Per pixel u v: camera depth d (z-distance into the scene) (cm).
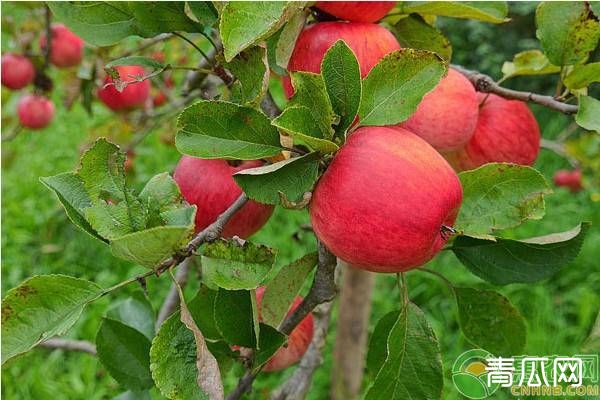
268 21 39
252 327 42
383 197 38
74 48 95
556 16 50
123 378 52
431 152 40
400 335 43
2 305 38
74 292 38
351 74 39
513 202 44
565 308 147
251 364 46
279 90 140
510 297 147
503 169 44
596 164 92
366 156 39
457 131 48
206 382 35
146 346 52
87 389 124
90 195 38
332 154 40
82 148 109
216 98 48
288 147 41
